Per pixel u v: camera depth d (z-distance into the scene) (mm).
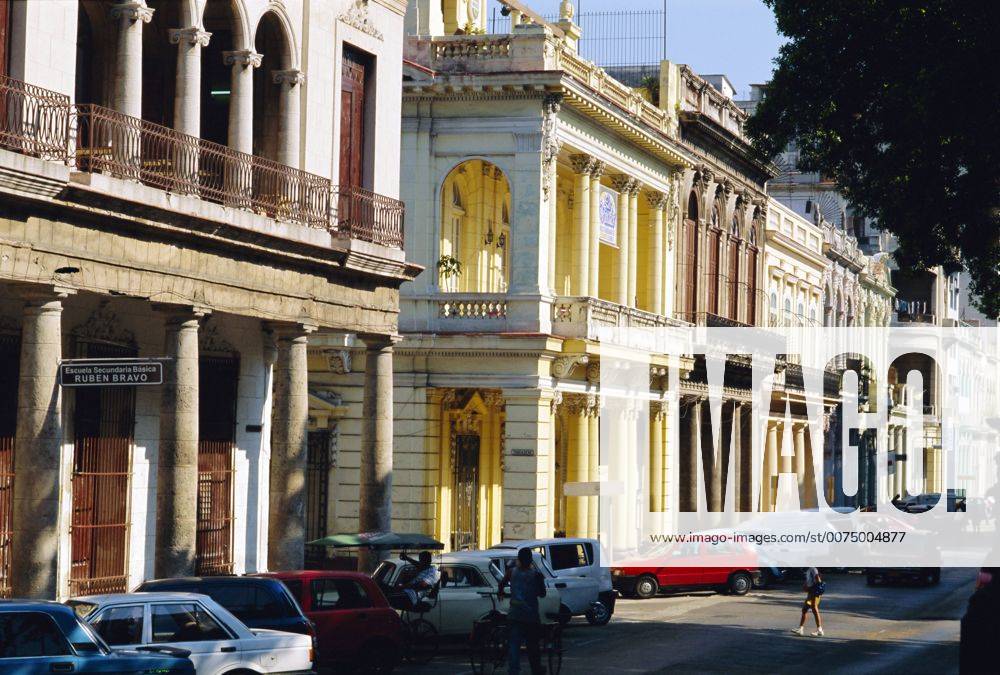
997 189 33750
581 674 29141
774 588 51688
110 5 30234
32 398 26188
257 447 35625
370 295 36469
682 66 61969
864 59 34500
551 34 49562
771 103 35875
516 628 27391
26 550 26266
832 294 90875
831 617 41500
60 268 26250
